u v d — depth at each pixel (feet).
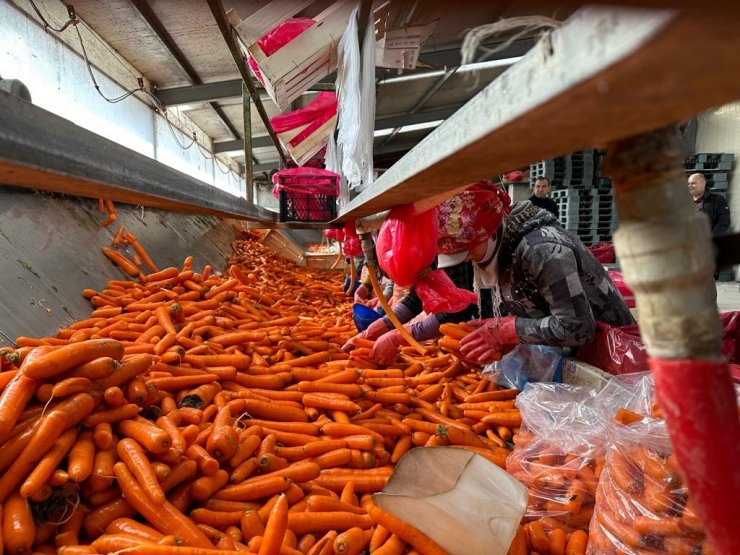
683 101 1.08
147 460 4.58
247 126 19.66
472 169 2.17
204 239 19.69
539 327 6.81
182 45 19.66
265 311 13.10
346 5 8.54
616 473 4.20
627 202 1.45
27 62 14.88
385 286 14.92
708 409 1.39
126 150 3.03
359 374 8.10
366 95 7.40
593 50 0.95
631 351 6.61
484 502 4.29
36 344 7.02
